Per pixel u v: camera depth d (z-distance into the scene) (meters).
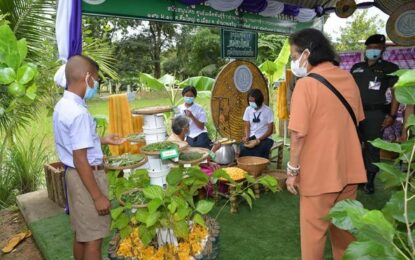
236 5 4.79
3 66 2.31
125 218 2.07
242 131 5.64
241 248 2.75
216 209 3.52
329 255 2.62
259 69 5.88
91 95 2.09
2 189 4.21
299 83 1.85
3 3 3.34
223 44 5.12
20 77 2.33
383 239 0.88
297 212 3.40
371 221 0.87
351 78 1.93
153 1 4.02
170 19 4.24
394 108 3.66
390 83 3.63
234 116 5.48
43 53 3.66
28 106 3.71
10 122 3.78
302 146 1.86
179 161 2.15
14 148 4.52
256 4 5.21
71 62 1.98
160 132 2.35
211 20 4.80
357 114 1.94
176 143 2.30
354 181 1.93
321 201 1.87
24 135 5.48
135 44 21.31
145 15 3.95
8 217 3.80
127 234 2.08
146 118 2.31
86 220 2.05
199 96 5.57
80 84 1.99
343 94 1.85
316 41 1.85
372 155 3.71
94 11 3.47
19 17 3.47
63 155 2.05
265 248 2.74
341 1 5.96
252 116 4.50
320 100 1.80
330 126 1.81
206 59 19.56
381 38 3.57
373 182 3.80
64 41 2.97
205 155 2.30
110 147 4.34
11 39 2.29
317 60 1.85
